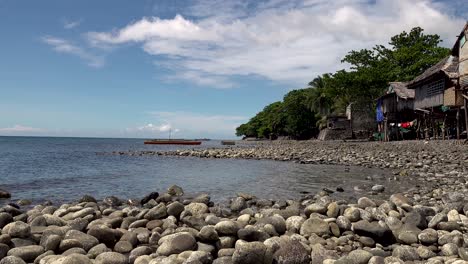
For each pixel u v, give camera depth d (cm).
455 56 2642
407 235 616
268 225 643
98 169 2248
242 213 833
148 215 761
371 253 530
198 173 1956
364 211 728
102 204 1028
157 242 624
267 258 502
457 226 648
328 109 7625
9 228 591
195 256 505
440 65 2870
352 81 4884
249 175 1803
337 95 5406
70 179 1716
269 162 2639
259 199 1053
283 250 514
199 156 3556
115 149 5806
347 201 978
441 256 532
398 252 529
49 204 1038
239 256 495
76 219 678
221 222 606
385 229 617
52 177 1805
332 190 1228
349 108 6406
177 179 1686
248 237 582
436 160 1948
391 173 1678
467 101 2378
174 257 514
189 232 618
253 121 12812
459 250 537
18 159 3278
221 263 502
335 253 536
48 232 604
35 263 509
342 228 659
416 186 1238
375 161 2161
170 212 774
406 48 4647
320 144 4859
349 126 6494
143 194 1280
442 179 1351
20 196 1238
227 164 2561
